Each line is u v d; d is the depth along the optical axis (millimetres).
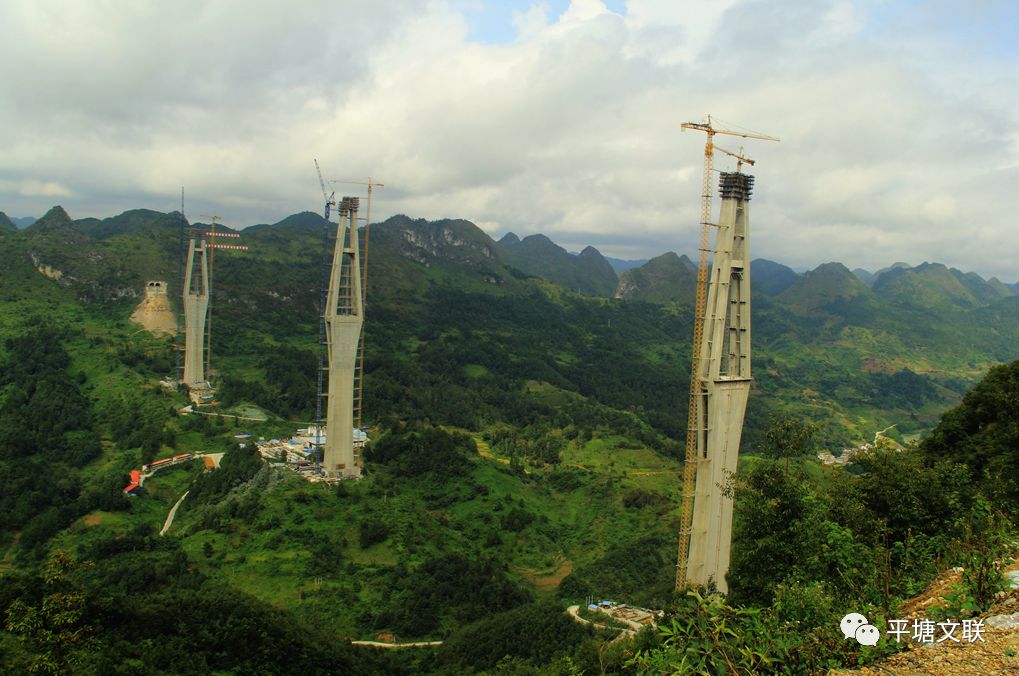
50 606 46406
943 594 18953
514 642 83312
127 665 49250
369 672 70500
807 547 34344
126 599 58875
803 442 39344
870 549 27625
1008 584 18203
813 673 16297
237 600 66188
